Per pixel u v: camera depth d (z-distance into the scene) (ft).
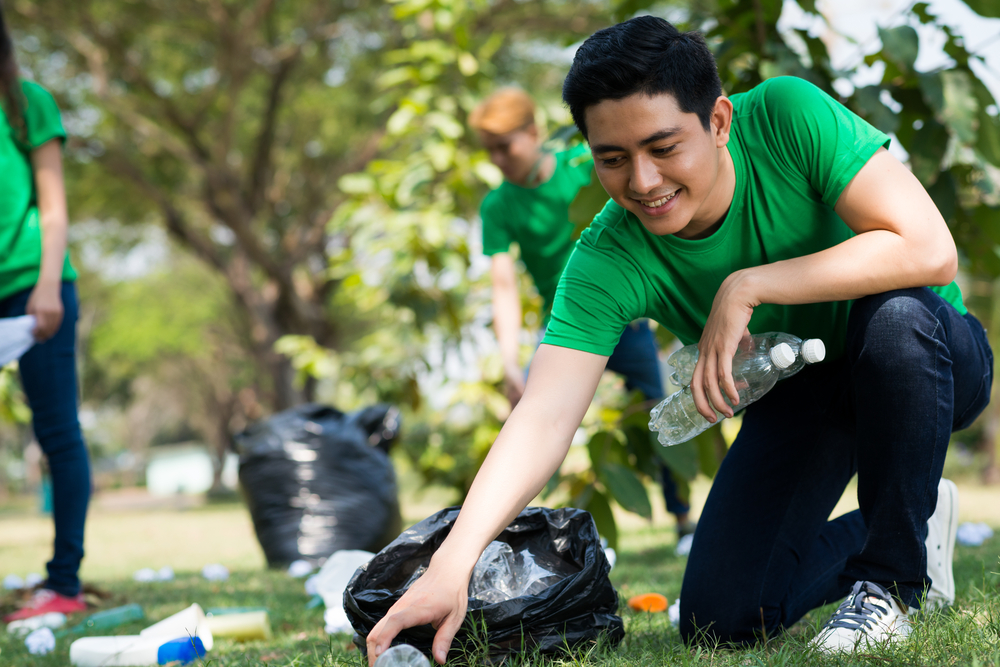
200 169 41.11
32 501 80.94
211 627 6.72
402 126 18.34
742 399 5.52
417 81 18.51
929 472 4.89
